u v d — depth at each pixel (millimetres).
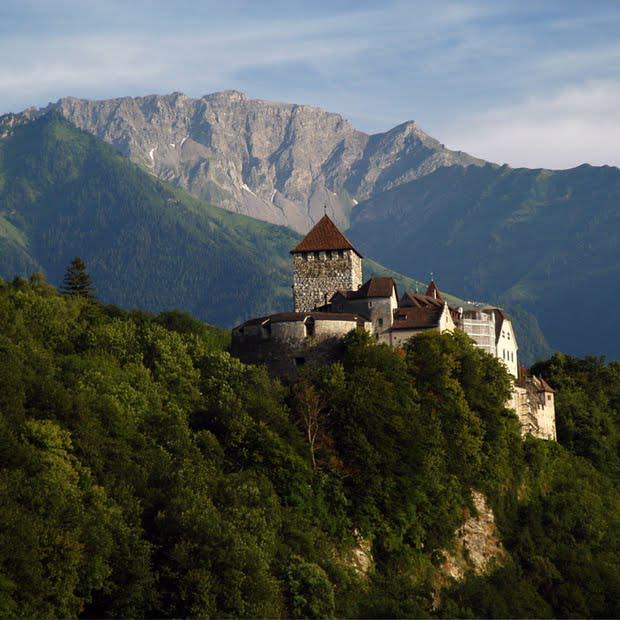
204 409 181250
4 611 118875
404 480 185625
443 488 194250
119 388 171750
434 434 197125
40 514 131250
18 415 149250
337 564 167000
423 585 180625
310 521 170375
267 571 149000
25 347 178000
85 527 133750
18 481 134000
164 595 137875
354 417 186250
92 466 148500
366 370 195875
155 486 152125
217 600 138875
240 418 175375
